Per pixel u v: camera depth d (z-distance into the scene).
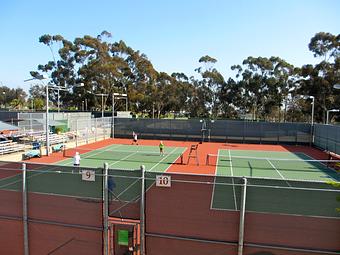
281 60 74.94
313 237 5.69
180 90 85.00
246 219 5.91
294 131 37.38
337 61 53.28
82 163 23.11
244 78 78.38
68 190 6.77
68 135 35.50
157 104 79.50
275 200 5.79
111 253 6.58
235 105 83.38
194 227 6.13
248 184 5.89
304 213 5.71
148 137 41.59
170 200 6.21
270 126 38.16
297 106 80.38
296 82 67.81
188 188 6.14
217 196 6.02
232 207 5.96
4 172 7.18
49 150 27.41
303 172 20.89
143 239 6.36
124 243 6.51
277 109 87.50
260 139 38.50
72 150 29.95
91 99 68.38
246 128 38.81
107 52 70.56
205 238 6.09
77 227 6.73
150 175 6.34
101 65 65.69
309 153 30.67
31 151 25.44
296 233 5.74
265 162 24.75
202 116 87.56
